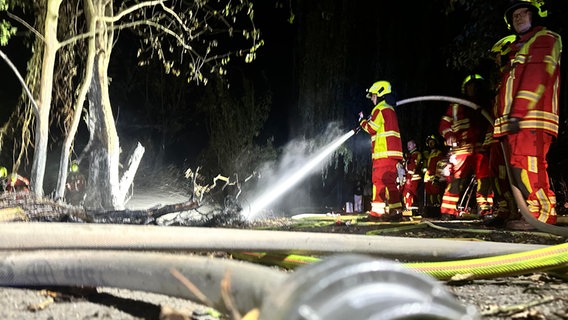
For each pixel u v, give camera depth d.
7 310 2.74
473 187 12.82
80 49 10.09
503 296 3.22
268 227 7.53
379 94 9.34
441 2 16.05
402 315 1.23
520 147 6.22
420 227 7.41
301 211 16.38
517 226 7.16
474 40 11.33
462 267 3.49
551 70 6.16
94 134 9.37
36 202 7.38
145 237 3.29
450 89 18.09
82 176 12.14
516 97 6.23
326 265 1.42
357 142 18.42
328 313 1.28
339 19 18.31
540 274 3.85
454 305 1.31
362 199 15.99
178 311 2.64
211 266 2.32
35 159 8.66
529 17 6.45
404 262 3.97
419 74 18.06
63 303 2.92
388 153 9.05
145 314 2.74
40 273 2.85
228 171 18.06
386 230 7.02
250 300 1.96
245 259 4.21
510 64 6.43
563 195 13.62
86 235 3.15
